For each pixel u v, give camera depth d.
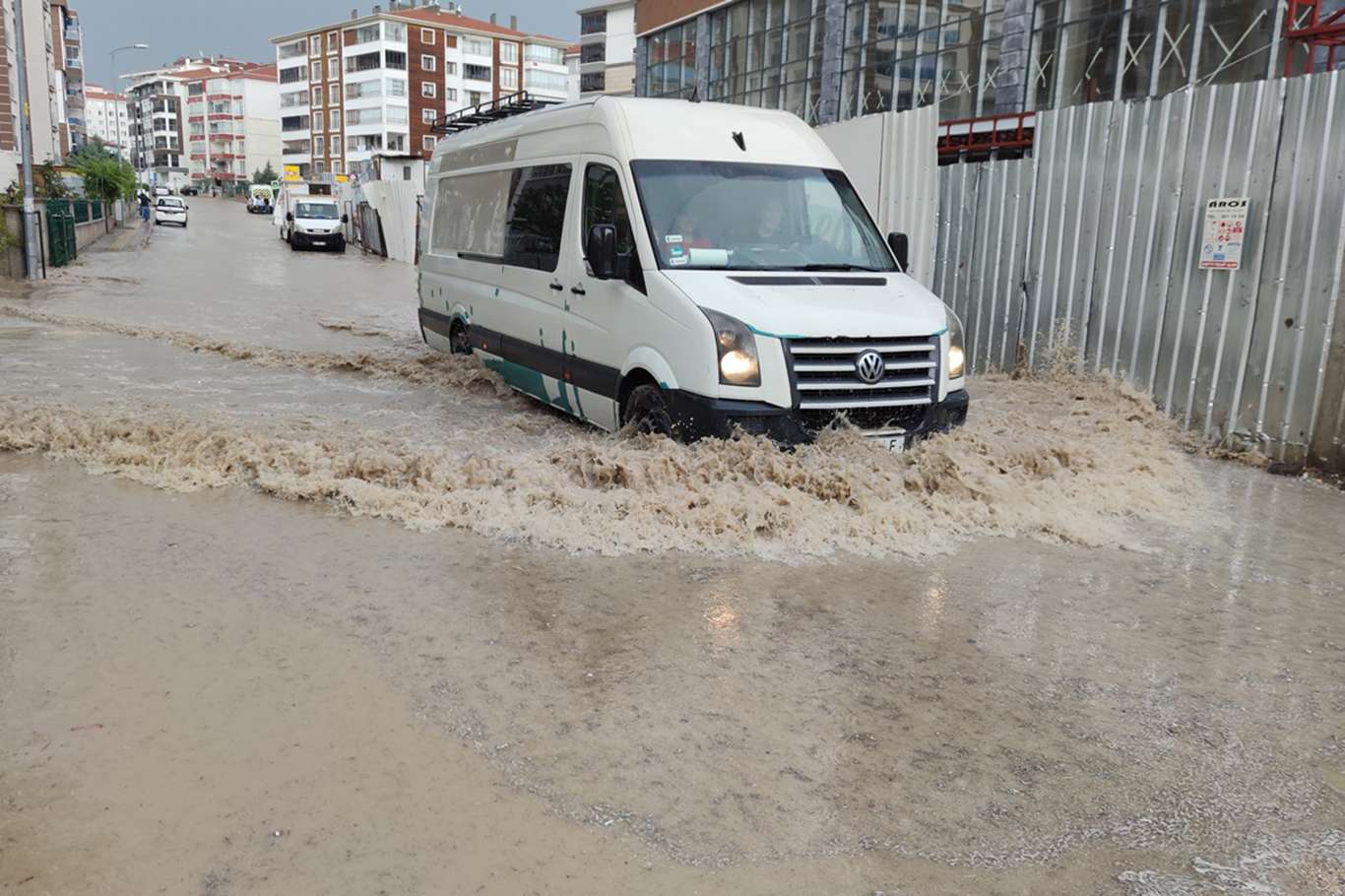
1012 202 10.08
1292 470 7.42
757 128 7.70
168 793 3.03
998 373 10.24
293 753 3.27
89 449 6.94
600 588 4.79
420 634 4.21
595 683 3.84
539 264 8.27
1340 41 10.84
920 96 18.22
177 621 4.27
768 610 4.59
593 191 7.47
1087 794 3.22
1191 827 3.06
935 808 3.11
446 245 10.79
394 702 3.63
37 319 14.12
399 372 10.48
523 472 6.28
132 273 23.91
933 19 17.75
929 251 11.09
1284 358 7.52
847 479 5.82
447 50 104.31
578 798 3.09
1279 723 3.73
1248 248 7.73
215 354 11.57
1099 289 9.14
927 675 4.02
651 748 3.39
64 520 5.56
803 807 3.08
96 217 39.09
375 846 2.82
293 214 41.31
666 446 6.23
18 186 26.25
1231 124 7.81
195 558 5.03
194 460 6.68
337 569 4.93
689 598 4.70
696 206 6.98
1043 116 9.66
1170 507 6.38
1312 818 3.13
